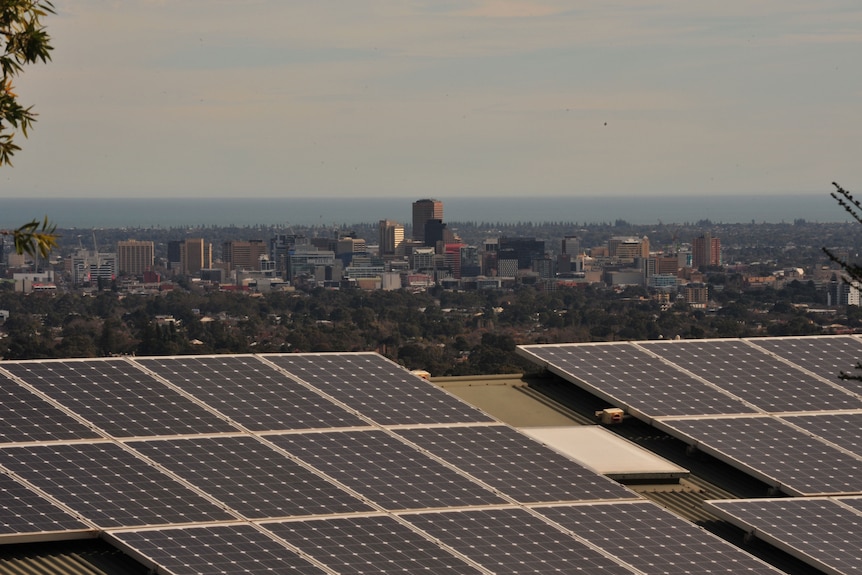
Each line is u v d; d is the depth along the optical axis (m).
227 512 43.28
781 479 50.62
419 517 44.38
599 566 42.41
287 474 46.22
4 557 41.22
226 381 52.91
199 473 45.53
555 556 42.75
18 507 41.94
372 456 48.34
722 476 52.53
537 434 54.19
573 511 46.16
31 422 47.22
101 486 43.88
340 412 51.72
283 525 42.84
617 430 56.19
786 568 45.09
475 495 46.44
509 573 41.38
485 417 53.44
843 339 65.31
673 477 51.56
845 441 54.34
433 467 48.16
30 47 29.33
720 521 48.62
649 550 43.94
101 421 48.16
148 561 39.97
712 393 57.91
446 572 41.00
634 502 47.44
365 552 41.69
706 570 43.03
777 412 56.62
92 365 52.34
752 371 60.56
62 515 41.94
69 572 40.75
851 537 46.00
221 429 48.94
